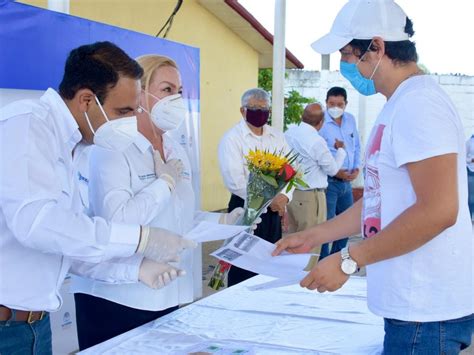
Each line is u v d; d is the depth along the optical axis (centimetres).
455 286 146
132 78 174
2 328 158
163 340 189
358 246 152
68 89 169
